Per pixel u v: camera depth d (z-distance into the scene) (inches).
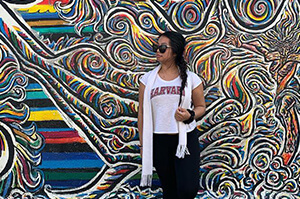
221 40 111.7
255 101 112.1
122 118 112.0
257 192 112.4
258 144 112.7
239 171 112.9
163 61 92.3
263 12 111.6
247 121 112.3
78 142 112.0
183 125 88.5
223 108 112.0
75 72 111.3
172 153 91.9
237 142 112.5
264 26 111.7
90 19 110.7
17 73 111.3
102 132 112.0
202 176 112.8
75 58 111.1
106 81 111.7
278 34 111.9
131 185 112.4
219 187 112.6
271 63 111.9
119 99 112.0
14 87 111.4
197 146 92.7
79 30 110.7
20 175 112.1
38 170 112.0
